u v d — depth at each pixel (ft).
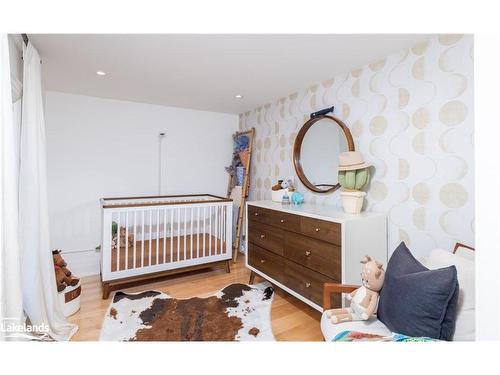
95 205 10.65
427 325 3.79
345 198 7.00
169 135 12.09
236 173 13.01
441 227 5.76
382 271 4.83
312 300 6.75
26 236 5.26
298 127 9.69
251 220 9.31
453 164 5.55
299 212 7.17
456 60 5.47
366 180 6.92
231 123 13.69
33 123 5.39
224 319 6.94
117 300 7.93
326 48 6.26
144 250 9.55
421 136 6.06
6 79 3.66
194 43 5.99
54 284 6.24
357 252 6.20
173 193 12.30
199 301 7.95
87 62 7.11
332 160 8.29
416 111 6.15
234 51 6.42
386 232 6.77
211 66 7.38
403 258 4.66
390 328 4.25
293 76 8.13
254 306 7.66
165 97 10.52
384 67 6.79
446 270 3.83
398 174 6.54
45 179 5.95
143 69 7.61
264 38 5.76
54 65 7.33
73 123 10.16
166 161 12.08
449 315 3.81
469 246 5.20
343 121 7.92
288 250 7.58
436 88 5.78
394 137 6.60
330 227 6.24
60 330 6.14
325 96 8.52
